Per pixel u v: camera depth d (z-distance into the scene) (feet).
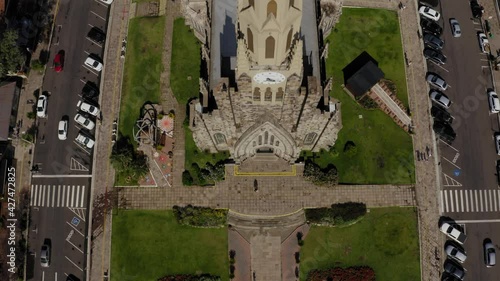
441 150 358.43
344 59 374.02
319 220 336.49
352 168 349.82
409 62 376.07
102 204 345.10
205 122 279.69
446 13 392.06
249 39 194.80
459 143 360.28
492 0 393.91
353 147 346.74
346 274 329.72
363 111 360.89
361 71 357.20
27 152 357.41
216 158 351.05
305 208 342.23
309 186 346.13
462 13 392.06
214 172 341.21
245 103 245.04
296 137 297.74
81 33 385.09
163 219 341.00
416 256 335.47
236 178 347.56
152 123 352.90
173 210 342.03
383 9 387.34
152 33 380.37
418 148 355.97
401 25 385.09
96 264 334.44
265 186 346.13
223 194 344.90
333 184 341.41
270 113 258.57
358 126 357.61
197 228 339.36
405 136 357.82
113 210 343.26
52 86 371.56
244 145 311.06
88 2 392.27
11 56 341.00
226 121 272.10
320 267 332.80
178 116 361.30
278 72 209.97
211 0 288.51
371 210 342.64
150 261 333.83
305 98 234.38
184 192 345.72
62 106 367.66
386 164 351.25
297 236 338.13
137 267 333.01
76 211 345.92
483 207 347.77
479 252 339.98
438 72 376.68
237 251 335.88
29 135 355.97
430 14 383.86
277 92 231.09
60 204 347.36
